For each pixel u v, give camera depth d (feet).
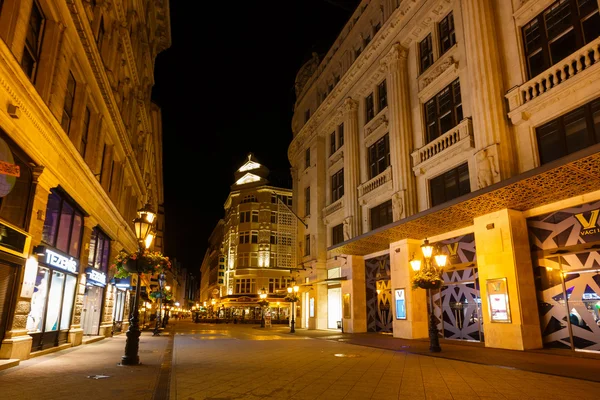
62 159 38.81
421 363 34.37
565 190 38.47
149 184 128.77
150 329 99.66
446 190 58.49
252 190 179.32
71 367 29.66
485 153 48.11
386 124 74.23
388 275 71.20
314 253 99.25
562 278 40.96
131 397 19.76
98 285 56.03
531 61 46.80
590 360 33.71
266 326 112.78
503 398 20.71
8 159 26.86
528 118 45.34
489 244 45.88
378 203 75.25
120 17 61.98
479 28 51.31
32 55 34.04
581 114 40.37
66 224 43.21
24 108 29.99
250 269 167.43
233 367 31.86
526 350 40.63
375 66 78.43
